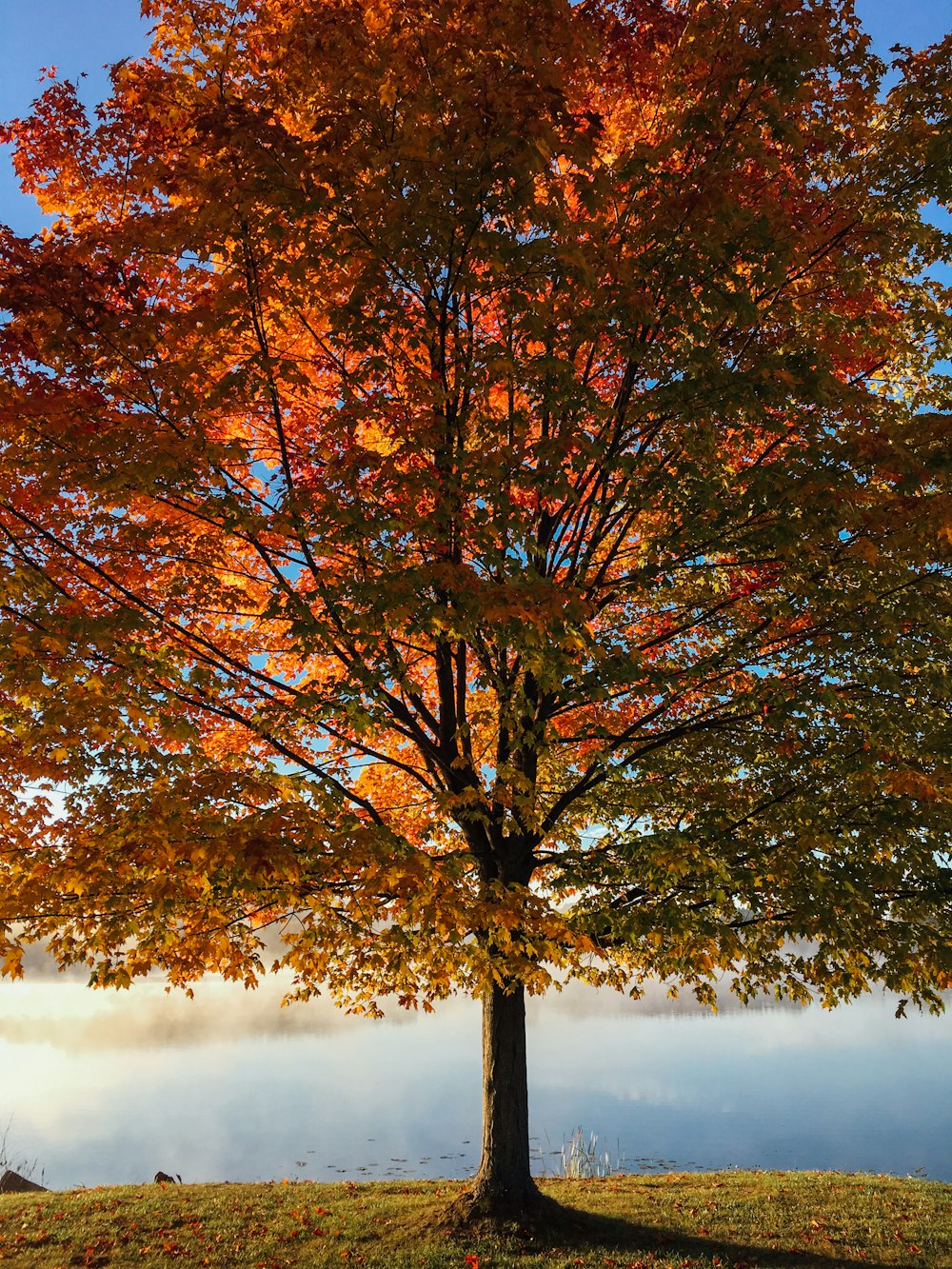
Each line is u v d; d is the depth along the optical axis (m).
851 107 8.02
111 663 6.40
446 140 5.94
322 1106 30.83
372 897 6.97
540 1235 9.51
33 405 6.27
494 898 6.78
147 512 7.71
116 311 6.60
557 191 6.44
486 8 6.18
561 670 6.91
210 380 6.98
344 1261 8.97
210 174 6.41
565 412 7.05
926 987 7.34
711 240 6.79
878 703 8.01
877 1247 9.59
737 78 6.88
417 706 9.57
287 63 6.66
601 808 9.61
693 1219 10.67
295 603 6.68
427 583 6.30
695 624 9.05
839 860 7.42
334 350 8.66
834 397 7.39
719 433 8.09
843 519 6.86
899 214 8.23
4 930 6.05
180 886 6.05
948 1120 25.91
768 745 8.46
